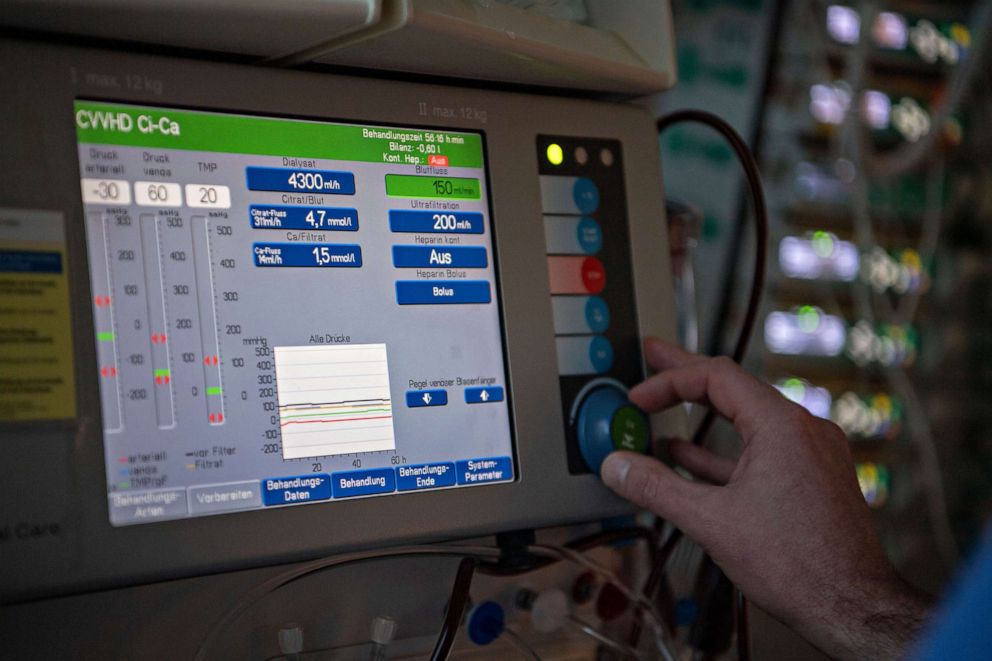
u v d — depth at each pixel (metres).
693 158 2.30
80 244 0.67
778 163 2.38
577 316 0.89
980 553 0.37
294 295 0.75
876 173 2.44
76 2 0.65
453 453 0.80
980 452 2.58
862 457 2.44
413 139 0.83
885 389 2.48
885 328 2.48
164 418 0.69
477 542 0.91
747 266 2.30
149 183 0.71
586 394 0.88
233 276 0.73
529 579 0.91
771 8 2.30
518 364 0.85
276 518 0.72
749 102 2.34
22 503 0.63
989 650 0.35
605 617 0.93
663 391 0.90
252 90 0.75
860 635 0.76
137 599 0.73
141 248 0.70
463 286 0.83
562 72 0.87
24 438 0.64
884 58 2.49
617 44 0.93
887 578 0.78
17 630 0.69
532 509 0.83
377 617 0.80
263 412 0.73
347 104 0.80
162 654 0.74
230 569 0.70
